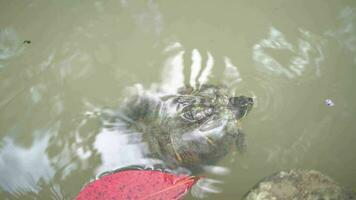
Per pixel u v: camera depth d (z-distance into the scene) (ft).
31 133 2.97
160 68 3.22
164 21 3.44
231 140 2.93
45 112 3.05
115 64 3.24
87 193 2.72
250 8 3.49
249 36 3.34
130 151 2.89
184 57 3.25
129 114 3.03
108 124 3.00
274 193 2.64
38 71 3.22
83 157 2.89
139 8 3.52
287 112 3.03
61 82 3.17
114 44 3.33
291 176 2.70
